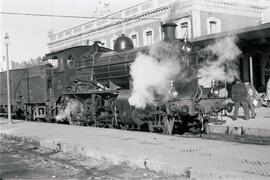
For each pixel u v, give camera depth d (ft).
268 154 24.70
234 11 88.02
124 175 23.26
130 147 29.48
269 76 73.87
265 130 37.45
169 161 23.03
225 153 25.44
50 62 62.95
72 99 55.01
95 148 29.53
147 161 23.81
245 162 22.15
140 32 95.91
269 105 65.05
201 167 21.01
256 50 67.41
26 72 69.31
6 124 61.82
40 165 28.76
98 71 49.90
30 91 67.41
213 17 84.23
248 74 75.51
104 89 49.47
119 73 46.47
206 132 43.29
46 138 38.19
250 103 49.65
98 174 24.04
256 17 92.63
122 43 50.31
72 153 32.24
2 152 36.50
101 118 48.78
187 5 83.20
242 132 39.60
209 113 40.47
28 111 70.08
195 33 81.25
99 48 53.52
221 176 19.34
